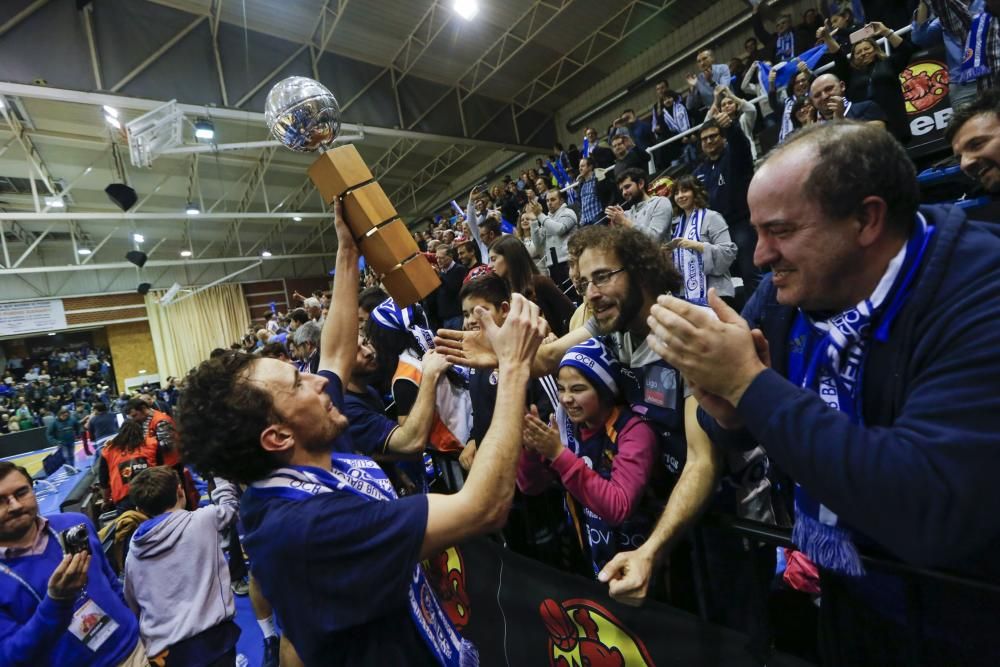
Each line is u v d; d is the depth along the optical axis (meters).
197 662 2.02
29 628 1.38
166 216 10.99
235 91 7.61
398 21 8.48
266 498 0.86
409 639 0.88
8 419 13.81
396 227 1.02
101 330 19.59
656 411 1.10
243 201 13.91
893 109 2.78
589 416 1.16
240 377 0.88
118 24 6.61
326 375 1.20
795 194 0.62
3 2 5.85
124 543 2.83
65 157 10.20
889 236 0.62
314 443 0.91
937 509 0.49
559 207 4.24
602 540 1.20
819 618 0.86
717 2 9.18
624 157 5.34
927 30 2.80
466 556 1.58
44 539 1.60
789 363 0.80
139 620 2.06
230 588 2.19
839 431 0.56
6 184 11.35
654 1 9.13
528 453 1.27
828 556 0.73
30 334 16.73
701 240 2.77
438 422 1.85
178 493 2.19
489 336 0.93
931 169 2.48
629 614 1.12
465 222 6.02
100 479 4.02
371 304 2.58
